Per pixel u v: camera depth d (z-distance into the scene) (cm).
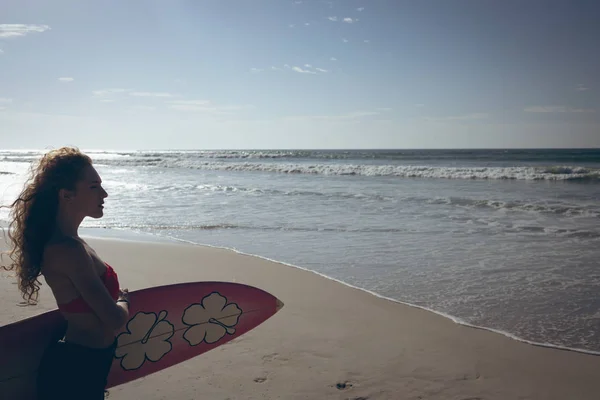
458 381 319
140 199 1372
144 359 249
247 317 282
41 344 204
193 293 269
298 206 1201
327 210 1129
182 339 262
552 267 612
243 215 1070
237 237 834
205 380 315
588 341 384
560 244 750
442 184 1748
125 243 784
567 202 1196
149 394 295
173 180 2078
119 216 1080
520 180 1898
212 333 271
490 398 297
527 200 1246
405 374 328
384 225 927
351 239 803
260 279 565
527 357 356
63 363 185
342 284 543
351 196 1388
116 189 1656
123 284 543
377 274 586
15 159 5159
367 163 3547
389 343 379
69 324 190
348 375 325
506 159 3888
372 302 482
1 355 199
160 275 582
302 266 627
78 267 179
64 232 188
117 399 288
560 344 379
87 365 186
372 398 296
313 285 539
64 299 185
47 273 184
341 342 381
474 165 3081
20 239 186
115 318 184
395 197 1346
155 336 253
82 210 192
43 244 185
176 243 788
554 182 1802
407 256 679
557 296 496
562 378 323
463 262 642
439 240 788
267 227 920
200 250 726
